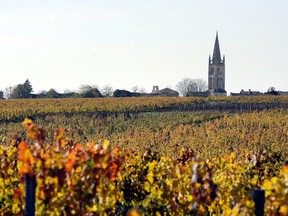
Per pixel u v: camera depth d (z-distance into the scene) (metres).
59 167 7.61
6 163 10.08
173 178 10.09
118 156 8.40
